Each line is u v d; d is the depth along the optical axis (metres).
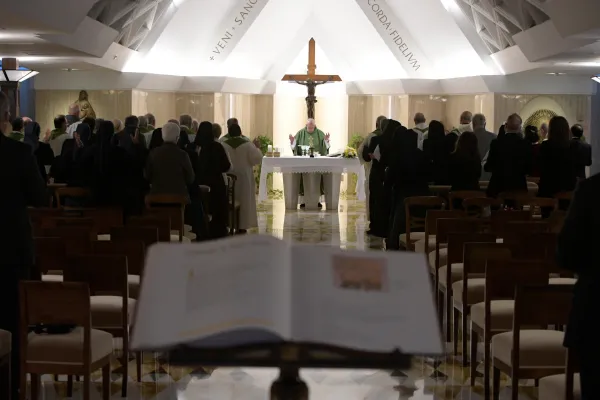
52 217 8.01
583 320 3.95
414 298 2.60
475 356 6.46
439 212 8.73
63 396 6.17
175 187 10.61
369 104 23.78
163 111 22.67
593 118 22.95
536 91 21.20
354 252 2.85
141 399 6.11
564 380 4.53
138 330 2.42
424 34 21.44
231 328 2.33
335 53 23.12
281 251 2.81
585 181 3.94
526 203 9.67
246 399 6.11
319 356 2.44
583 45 13.90
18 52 16.34
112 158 10.36
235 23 21.41
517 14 16.34
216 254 2.78
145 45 20.78
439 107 22.95
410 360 2.43
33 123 13.45
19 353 5.41
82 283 4.84
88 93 21.31
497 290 5.55
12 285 5.54
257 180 22.30
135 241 6.33
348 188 23.45
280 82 24.25
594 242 3.91
